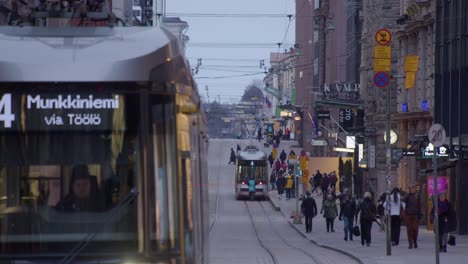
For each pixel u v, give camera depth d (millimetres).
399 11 88938
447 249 47969
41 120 13336
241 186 116562
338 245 55281
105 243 13352
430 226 62312
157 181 13562
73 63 13352
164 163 13609
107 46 13781
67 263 13211
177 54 14289
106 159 13430
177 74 13938
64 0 16969
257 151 119188
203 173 20141
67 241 13312
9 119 13305
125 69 13406
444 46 66375
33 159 13336
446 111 65438
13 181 13336
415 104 78688
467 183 60688
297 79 196375
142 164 13477
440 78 67562
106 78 13352
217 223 84500
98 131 13422
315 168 117875
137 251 13406
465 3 61719
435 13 69312
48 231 13312
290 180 113938
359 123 101938
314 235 67250
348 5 130875
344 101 102312
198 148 17625
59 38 14195
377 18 91688
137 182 13477
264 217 93188
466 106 61062
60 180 13383
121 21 16578
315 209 72000
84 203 13398
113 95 13430
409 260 41969
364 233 53594
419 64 76875
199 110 18234
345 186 100125
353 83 115312
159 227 13539
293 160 85000
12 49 13547
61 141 13383
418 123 77312
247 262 44156
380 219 65125
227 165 163750
